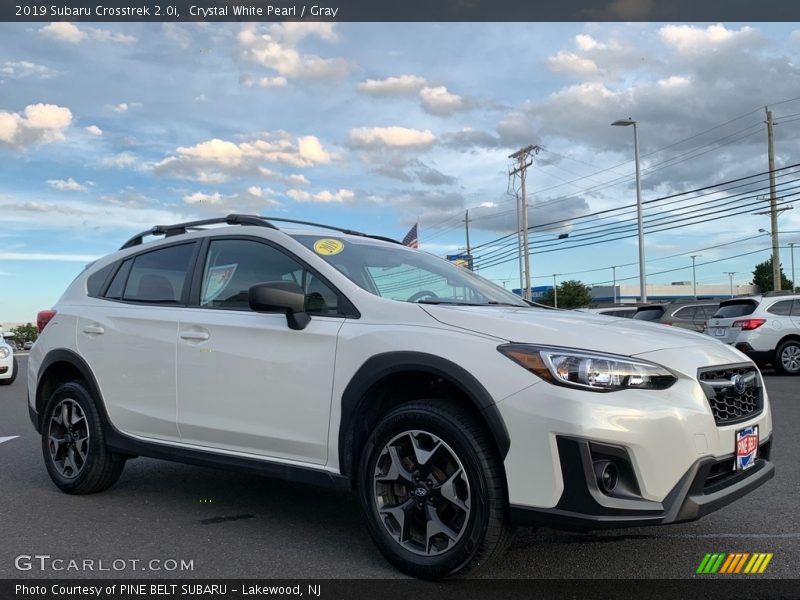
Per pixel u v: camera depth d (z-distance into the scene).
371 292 3.90
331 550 3.82
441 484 3.31
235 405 4.06
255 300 3.70
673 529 4.15
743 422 3.42
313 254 4.11
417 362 3.38
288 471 3.84
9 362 13.77
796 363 13.24
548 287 83.38
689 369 3.23
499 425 3.12
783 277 83.94
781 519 4.32
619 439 2.97
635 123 29.72
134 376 4.60
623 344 3.26
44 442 5.20
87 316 5.02
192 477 5.56
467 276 4.79
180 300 4.59
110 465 4.87
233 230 4.55
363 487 3.55
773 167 30.47
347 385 3.61
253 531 4.15
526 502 3.07
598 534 4.07
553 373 3.07
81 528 4.21
